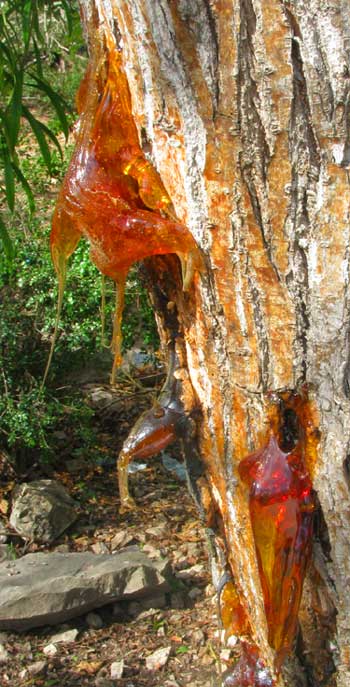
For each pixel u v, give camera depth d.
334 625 1.55
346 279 1.39
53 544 2.99
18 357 3.12
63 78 6.50
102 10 1.41
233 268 1.41
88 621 2.63
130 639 2.56
